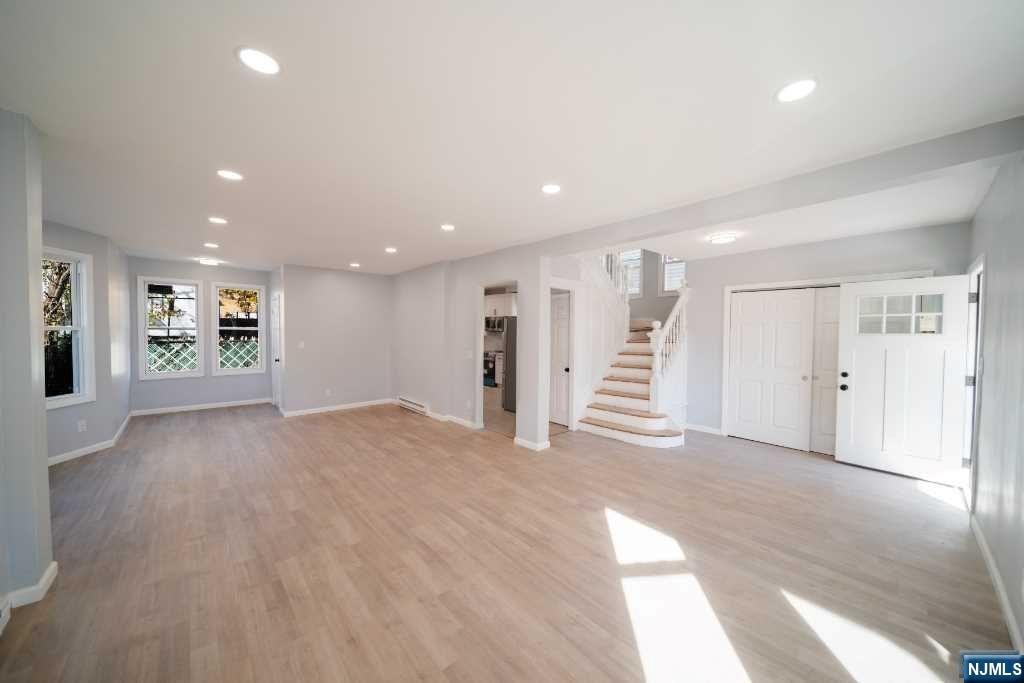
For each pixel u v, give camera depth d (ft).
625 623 6.15
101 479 11.92
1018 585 5.85
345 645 5.69
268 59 4.90
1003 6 3.92
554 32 4.42
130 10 4.07
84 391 14.21
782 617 6.28
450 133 6.75
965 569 7.55
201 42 4.58
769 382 15.88
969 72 4.99
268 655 5.50
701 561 7.79
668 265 23.41
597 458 14.01
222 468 12.92
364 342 23.16
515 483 11.71
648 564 7.68
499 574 7.37
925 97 5.57
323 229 13.17
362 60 4.92
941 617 6.28
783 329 15.53
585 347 18.20
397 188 9.32
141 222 12.50
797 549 8.21
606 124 6.43
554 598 6.72
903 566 7.64
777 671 5.27
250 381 23.36
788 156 7.50
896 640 5.81
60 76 5.22
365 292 23.13
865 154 7.38
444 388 19.57
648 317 24.08
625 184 8.93
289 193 9.73
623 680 5.12
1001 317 7.54
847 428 13.42
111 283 15.19
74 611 6.31
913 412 12.26
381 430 17.84
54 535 8.66
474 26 4.33
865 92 5.48
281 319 20.80
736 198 9.33
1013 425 6.54
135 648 5.59
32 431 6.43
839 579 7.23
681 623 6.15
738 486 11.51
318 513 9.81
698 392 17.93
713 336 17.42
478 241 14.92
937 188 9.05
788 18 4.19
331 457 14.07
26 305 6.31
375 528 9.06
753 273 16.15
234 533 8.82
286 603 6.57
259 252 17.43
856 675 5.21
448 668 5.30
